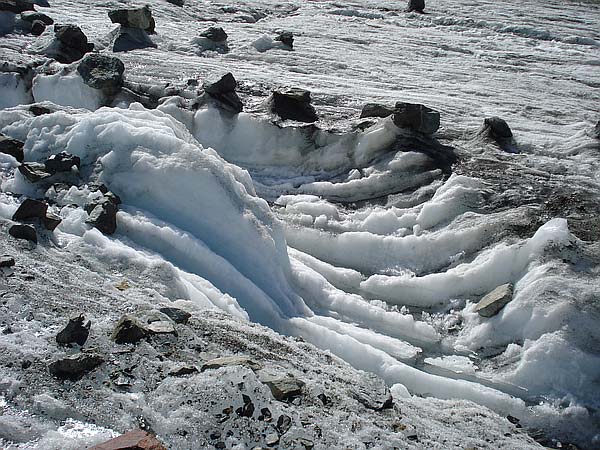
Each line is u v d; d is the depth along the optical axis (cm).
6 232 626
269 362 514
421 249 823
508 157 973
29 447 380
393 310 759
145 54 1269
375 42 1648
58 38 1170
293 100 1045
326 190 928
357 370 578
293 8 2041
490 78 1402
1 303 511
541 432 604
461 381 643
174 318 533
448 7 2158
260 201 771
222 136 1006
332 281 793
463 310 751
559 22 1973
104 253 639
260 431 414
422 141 977
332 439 423
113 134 784
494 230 817
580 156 984
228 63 1302
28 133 820
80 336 476
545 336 678
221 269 683
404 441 446
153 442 370
